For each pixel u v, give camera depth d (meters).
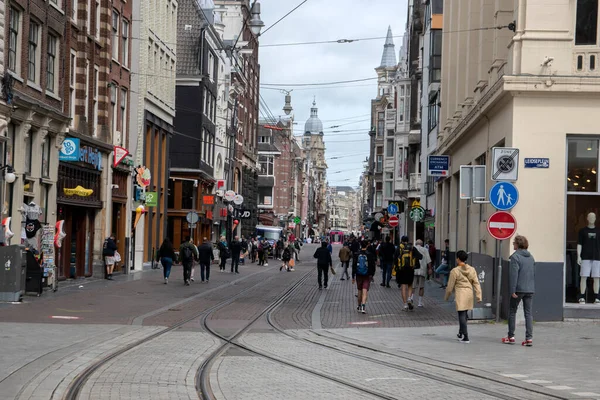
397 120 67.75
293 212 147.38
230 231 73.00
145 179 41.09
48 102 28.08
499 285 18.89
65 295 24.75
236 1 82.56
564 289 19.17
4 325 16.44
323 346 14.69
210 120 61.50
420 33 58.16
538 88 18.95
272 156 118.00
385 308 23.44
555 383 10.74
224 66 69.81
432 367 12.19
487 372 11.62
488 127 23.38
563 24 19.12
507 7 22.12
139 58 42.06
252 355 13.34
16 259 21.66
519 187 19.11
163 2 47.56
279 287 32.09
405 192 64.50
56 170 28.89
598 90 18.83
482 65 25.09
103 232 35.09
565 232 19.19
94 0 34.16
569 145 19.30
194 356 12.92
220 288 30.70
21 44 25.47
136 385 10.06
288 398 9.50
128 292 27.12
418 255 22.88
